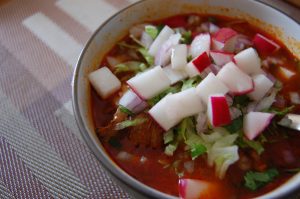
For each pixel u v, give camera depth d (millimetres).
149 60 202
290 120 176
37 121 207
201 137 169
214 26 221
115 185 177
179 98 169
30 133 202
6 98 219
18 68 235
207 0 219
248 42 212
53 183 181
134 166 168
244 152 169
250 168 165
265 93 182
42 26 260
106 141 174
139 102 178
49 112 211
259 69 189
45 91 221
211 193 158
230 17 223
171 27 225
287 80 198
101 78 189
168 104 168
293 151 170
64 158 190
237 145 169
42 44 248
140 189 132
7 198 176
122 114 178
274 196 131
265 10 208
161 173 166
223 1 218
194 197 156
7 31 260
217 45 200
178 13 226
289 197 132
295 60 205
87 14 265
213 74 176
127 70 202
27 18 267
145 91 178
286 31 205
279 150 170
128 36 215
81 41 248
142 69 200
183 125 171
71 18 263
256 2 209
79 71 176
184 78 186
